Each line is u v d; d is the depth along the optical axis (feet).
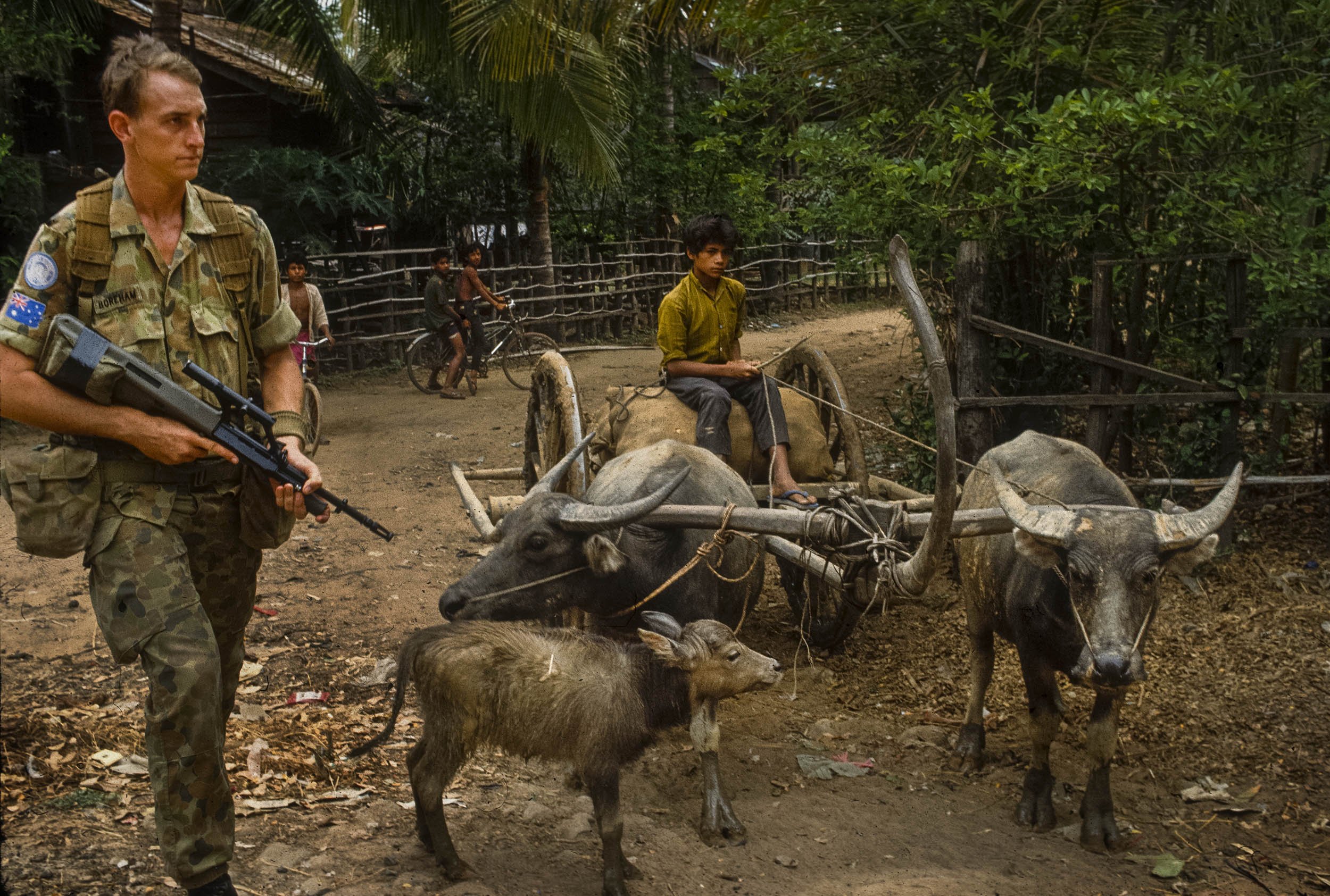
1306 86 20.72
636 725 11.82
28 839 11.94
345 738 15.29
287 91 52.03
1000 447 16.30
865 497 18.52
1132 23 23.27
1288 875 12.69
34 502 9.78
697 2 24.56
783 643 19.75
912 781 15.02
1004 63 23.12
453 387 43.78
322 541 24.84
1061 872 12.69
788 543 15.46
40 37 40.22
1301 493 22.52
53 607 19.99
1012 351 24.11
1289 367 25.13
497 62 27.45
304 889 11.48
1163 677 17.57
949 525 12.26
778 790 14.62
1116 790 14.78
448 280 44.83
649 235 67.26
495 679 11.57
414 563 23.44
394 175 56.29
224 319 10.73
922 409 26.27
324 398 44.34
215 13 63.21
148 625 9.79
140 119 9.87
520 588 13.38
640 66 49.47
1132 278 22.86
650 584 14.21
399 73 55.62
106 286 10.08
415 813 13.20
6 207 40.42
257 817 13.00
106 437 9.67
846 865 12.72
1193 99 20.24
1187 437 22.80
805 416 18.99
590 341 60.29
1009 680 18.06
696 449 16.16
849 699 17.65
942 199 23.20
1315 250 21.36
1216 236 21.62
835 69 25.32
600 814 11.75
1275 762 15.19
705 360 18.90
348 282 50.85
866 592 17.03
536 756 11.84
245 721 15.62
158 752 9.87
